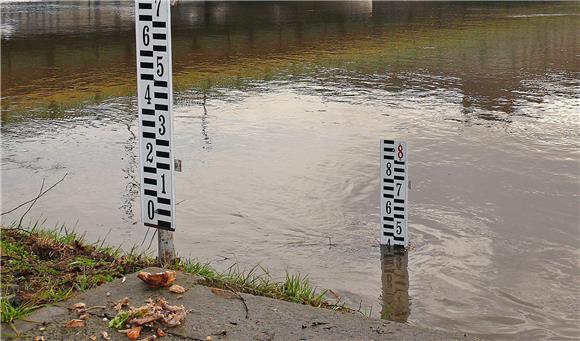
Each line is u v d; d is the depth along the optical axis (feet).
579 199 30.83
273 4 120.67
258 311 15.84
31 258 18.29
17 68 63.21
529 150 37.83
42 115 46.32
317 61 66.03
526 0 126.62
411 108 47.44
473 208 29.89
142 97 18.30
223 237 27.07
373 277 23.84
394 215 26.43
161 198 18.48
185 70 61.98
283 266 24.59
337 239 27.09
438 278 23.81
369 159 36.52
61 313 15.38
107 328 14.82
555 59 66.13
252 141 39.96
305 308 16.12
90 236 26.55
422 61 65.57
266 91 53.21
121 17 101.35
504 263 24.97
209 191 32.12
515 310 21.65
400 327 15.43
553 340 19.88
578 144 38.83
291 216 29.27
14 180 33.42
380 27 89.66
